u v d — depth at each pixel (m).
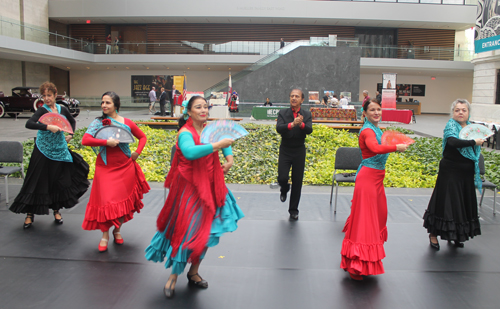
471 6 28.30
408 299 3.00
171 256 2.83
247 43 27.62
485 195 6.09
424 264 3.62
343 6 28.41
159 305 2.88
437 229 3.91
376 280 3.30
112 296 2.99
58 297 2.96
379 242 3.18
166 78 31.20
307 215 4.98
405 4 28.44
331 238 4.21
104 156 3.81
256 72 22.16
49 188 4.30
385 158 3.29
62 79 31.61
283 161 4.76
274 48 27.56
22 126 15.66
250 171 7.50
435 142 11.08
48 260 3.60
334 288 3.15
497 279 3.35
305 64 22.06
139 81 31.41
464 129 3.79
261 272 3.41
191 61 27.80
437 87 30.67
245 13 28.34
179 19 29.69
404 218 4.94
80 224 4.57
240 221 4.70
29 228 4.40
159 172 7.36
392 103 19.53
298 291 3.10
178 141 2.85
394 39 31.61
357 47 21.98
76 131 11.48
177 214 2.91
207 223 2.83
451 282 3.28
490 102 18.31
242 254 3.77
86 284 3.17
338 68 22.05
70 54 25.59
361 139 3.34
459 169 3.85
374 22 29.48
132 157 4.00
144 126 12.27
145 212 5.04
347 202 5.62
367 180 3.27
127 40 31.81
